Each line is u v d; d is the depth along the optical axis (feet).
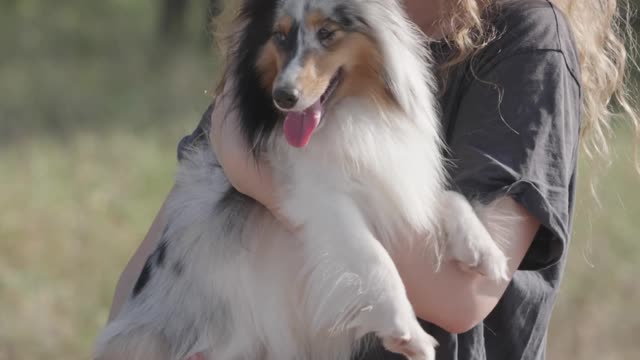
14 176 54.90
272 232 18.13
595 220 43.24
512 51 16.42
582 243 42.19
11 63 101.60
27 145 62.90
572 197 16.80
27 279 39.93
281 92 16.94
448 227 16.34
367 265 16.38
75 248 43.52
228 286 18.38
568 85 16.48
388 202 16.89
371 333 17.43
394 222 16.87
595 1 19.31
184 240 18.97
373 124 17.29
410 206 16.67
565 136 16.17
